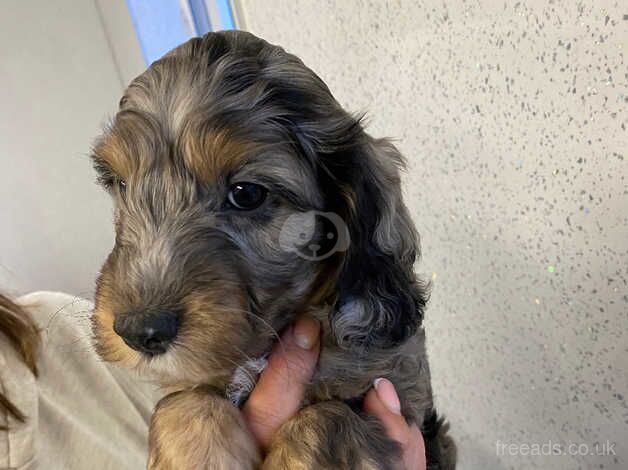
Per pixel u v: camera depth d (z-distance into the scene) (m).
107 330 0.15
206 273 0.15
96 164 0.18
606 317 0.19
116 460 0.23
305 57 0.31
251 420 0.17
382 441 0.17
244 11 0.35
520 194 0.21
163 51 0.42
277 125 0.17
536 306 0.21
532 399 0.23
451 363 0.27
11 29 0.44
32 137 0.46
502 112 0.20
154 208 0.16
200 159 0.16
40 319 0.24
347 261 0.18
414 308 0.20
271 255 0.17
